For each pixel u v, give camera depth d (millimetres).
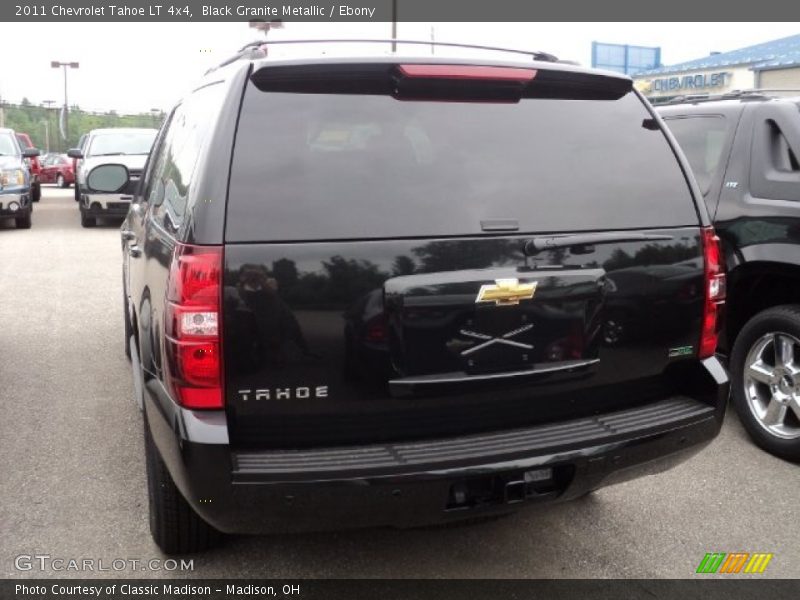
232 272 2539
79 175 15945
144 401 3105
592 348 2961
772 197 4598
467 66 2881
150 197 4055
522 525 3738
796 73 22312
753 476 4270
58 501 3865
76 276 9773
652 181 3121
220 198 2576
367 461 2623
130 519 3705
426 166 2807
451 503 2732
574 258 2898
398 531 3652
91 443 4574
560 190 2941
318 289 2600
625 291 2992
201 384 2559
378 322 2662
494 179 2865
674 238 3084
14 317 7613
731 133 4953
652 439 2957
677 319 3113
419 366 2723
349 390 2672
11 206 14281
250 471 2541
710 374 3156
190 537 3295
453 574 3320
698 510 3893
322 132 2738
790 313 4387
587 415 3047
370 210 2682
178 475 2625
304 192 2643
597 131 3104
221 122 2668
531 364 2863
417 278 2682
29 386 5562
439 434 2824
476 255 2752
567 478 2871
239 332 2555
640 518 3812
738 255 4656
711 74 26234
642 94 3277
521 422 2932
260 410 2621
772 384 4496
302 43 3375
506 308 2795
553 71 3008
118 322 7438
